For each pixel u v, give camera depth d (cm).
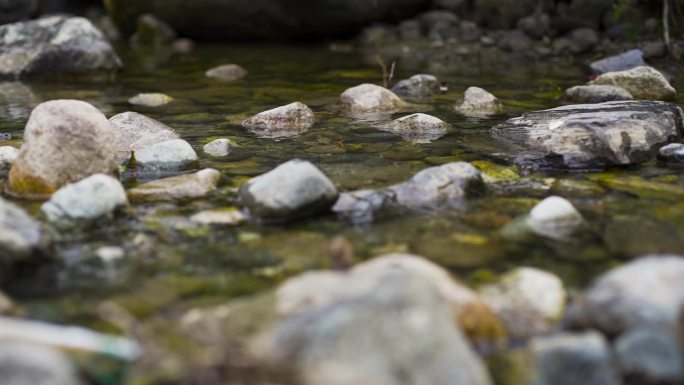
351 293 238
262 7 529
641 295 243
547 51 492
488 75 448
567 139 347
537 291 279
